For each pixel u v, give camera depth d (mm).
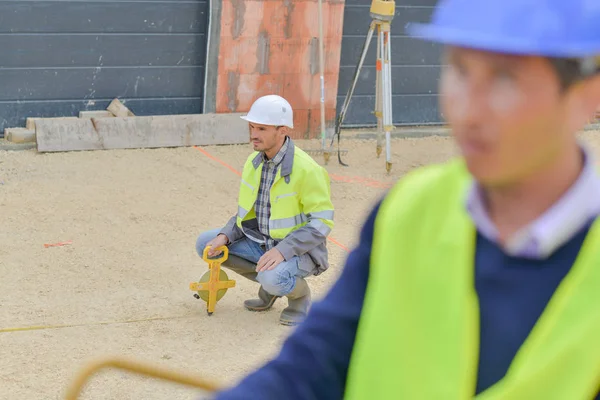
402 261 1635
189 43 13836
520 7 1288
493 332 1495
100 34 13281
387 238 1657
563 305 1417
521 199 1467
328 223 7059
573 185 1434
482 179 1398
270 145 6957
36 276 8445
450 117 1396
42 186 11320
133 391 6430
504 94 1323
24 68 13000
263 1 13602
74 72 13297
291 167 7012
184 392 6480
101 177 11852
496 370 1497
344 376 1808
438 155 14156
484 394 1490
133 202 10891
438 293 1566
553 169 1422
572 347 1391
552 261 1451
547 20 1271
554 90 1315
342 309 1785
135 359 6867
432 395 1555
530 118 1327
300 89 14273
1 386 6383
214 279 7641
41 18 12875
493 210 1521
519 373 1437
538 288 1455
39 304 7820
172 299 8094
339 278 1830
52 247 9227
